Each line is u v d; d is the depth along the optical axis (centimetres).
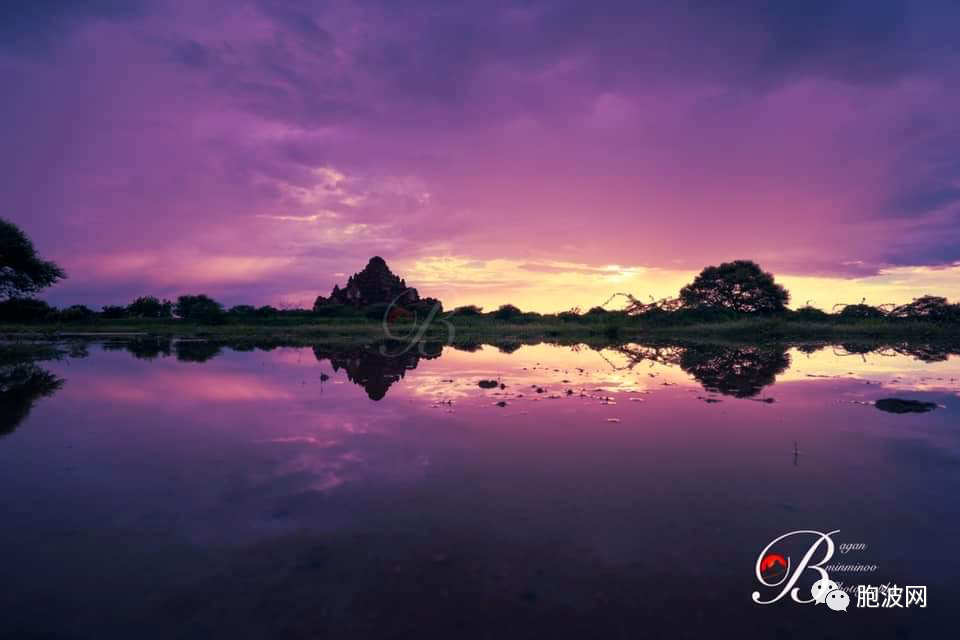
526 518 357
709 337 2609
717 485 423
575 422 643
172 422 639
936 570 296
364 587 272
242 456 498
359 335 2855
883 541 329
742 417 677
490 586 273
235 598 262
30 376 1048
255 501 387
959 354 1638
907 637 238
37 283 3944
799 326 2808
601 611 252
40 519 356
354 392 861
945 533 340
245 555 305
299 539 325
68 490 411
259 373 1102
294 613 249
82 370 1149
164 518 357
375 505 379
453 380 1005
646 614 250
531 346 2047
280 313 5181
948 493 408
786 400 796
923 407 740
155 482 428
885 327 2702
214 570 289
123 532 336
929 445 545
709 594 268
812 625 246
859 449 529
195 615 248
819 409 727
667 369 1215
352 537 328
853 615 253
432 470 459
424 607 254
